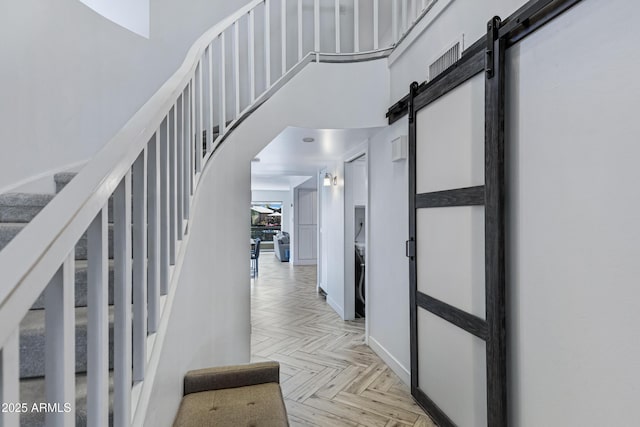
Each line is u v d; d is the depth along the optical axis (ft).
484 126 5.69
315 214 32.60
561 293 4.34
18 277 1.70
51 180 7.27
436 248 7.14
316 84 9.45
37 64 7.02
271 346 11.66
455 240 6.51
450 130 6.64
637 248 3.51
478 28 6.07
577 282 4.14
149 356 3.92
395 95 9.28
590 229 3.98
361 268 15.81
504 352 5.19
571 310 4.21
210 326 6.73
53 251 1.92
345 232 14.82
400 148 8.79
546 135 4.58
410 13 9.89
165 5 11.02
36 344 4.11
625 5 3.61
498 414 5.21
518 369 5.04
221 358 7.34
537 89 4.72
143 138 3.34
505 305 5.22
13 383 1.65
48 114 7.29
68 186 2.38
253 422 4.76
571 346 4.20
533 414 4.75
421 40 7.97
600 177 3.87
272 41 12.10
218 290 7.18
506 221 5.23
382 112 9.56
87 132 8.27
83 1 10.41
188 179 5.44
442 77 6.82
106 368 2.58
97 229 2.53
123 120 9.34
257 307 16.87
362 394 8.40
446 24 7.02
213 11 11.59
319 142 11.82
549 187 4.53
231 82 11.76
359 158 13.53
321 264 19.80
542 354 4.62
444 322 6.88
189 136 5.45
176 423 4.68
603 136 3.84
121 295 3.07
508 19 5.13
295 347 11.55
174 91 4.50
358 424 7.14
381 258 10.58
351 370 9.75
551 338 4.48
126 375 3.09
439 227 7.04
